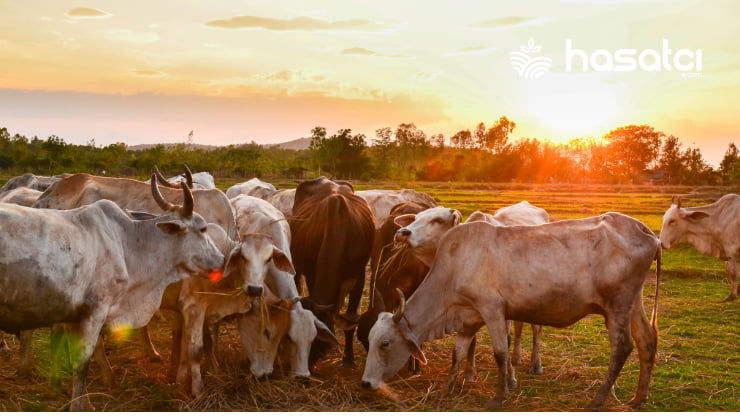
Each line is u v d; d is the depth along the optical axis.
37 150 73.12
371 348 5.95
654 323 6.00
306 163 90.44
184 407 5.64
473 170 94.19
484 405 5.96
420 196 10.68
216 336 6.77
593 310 5.84
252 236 5.87
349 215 7.41
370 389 5.96
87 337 5.18
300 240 7.76
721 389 6.45
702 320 9.47
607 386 5.79
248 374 6.18
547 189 63.41
